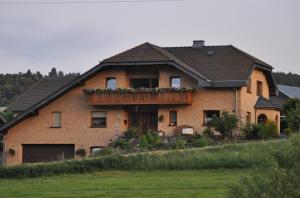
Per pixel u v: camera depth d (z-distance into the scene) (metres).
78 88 59.62
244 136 53.28
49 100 59.72
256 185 14.36
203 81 55.75
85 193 29.50
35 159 60.00
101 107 58.97
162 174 36.03
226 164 37.38
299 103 57.84
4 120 65.06
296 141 17.67
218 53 61.03
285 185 14.14
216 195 27.53
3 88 137.00
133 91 57.16
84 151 58.69
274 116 61.00
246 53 61.84
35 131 60.12
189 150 40.81
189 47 63.22
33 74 144.25
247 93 58.66
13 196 29.30
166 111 57.56
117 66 58.28
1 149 62.34
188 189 29.83
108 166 38.44
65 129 59.62
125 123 58.72
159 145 49.94
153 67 58.28
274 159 16.47
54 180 35.47
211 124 54.06
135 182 32.91
